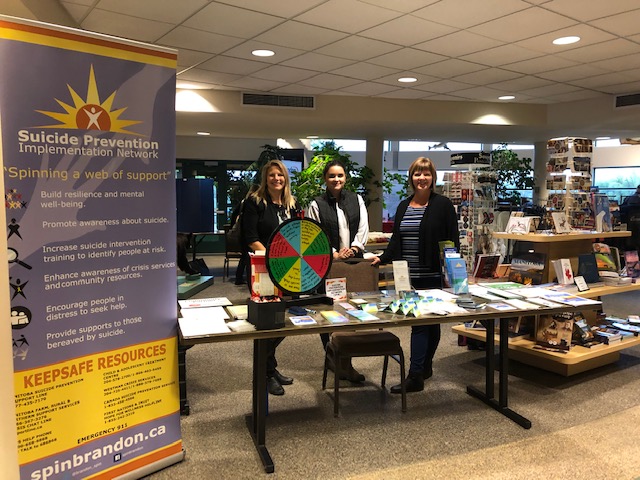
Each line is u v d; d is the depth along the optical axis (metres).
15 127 1.70
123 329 2.04
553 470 2.24
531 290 3.10
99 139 1.91
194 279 6.21
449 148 12.70
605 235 3.74
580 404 2.99
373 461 2.32
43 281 1.80
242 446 2.46
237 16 3.75
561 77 5.64
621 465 2.29
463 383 3.32
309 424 2.70
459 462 2.31
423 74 5.50
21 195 1.73
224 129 7.86
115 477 2.07
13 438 1.73
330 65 5.12
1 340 1.68
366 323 2.25
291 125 7.31
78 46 1.83
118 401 2.06
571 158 3.80
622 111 6.54
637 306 5.55
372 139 8.36
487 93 6.51
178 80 5.74
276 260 2.24
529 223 3.62
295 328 2.15
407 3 3.49
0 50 1.66
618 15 3.72
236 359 3.81
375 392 3.16
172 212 2.16
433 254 3.12
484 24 3.92
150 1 3.45
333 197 3.30
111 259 1.98
